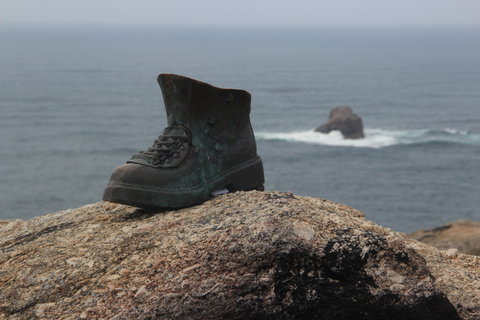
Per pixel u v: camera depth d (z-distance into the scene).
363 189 66.38
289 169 74.12
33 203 57.81
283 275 2.61
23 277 2.78
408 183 69.38
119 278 2.67
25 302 2.66
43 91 158.12
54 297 2.66
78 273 2.75
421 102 147.75
